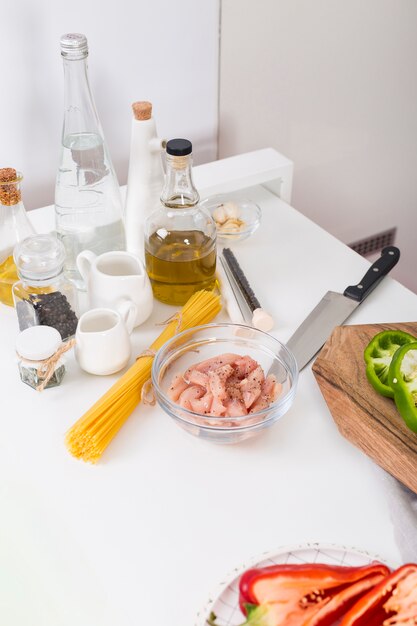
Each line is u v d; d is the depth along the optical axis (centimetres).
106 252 109
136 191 110
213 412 86
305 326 105
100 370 96
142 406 94
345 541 79
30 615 77
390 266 115
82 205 105
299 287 114
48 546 79
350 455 88
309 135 161
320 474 86
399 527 79
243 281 112
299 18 142
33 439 89
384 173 180
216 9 132
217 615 70
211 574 75
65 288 100
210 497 83
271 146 158
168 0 127
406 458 82
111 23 125
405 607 70
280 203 135
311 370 99
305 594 71
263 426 86
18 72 123
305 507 82
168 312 108
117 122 137
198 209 104
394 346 96
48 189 138
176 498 83
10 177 99
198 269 104
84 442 85
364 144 171
